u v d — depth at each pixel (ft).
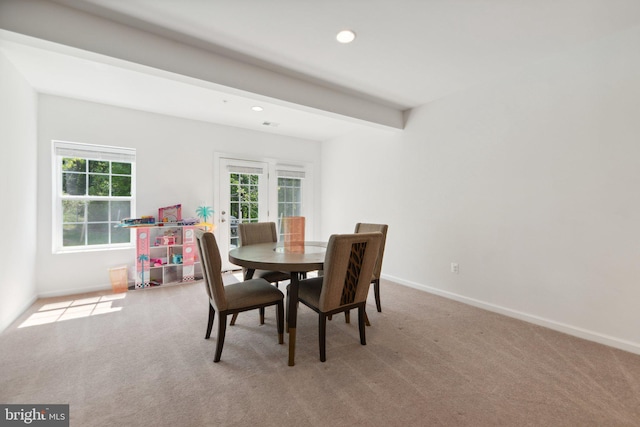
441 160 11.18
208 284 6.92
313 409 4.91
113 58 6.66
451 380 5.74
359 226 10.55
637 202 6.81
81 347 6.99
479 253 9.98
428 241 11.72
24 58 8.06
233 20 6.58
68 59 8.12
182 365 6.24
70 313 9.16
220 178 14.66
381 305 10.18
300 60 8.34
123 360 6.42
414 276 12.32
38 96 10.52
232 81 8.25
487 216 9.75
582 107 7.62
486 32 7.00
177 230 13.26
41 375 5.82
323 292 6.34
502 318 9.00
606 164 7.24
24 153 9.29
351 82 9.78
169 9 6.21
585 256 7.62
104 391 5.34
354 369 6.12
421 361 6.45
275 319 8.98
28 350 6.82
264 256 7.27
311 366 6.23
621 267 7.04
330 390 5.42
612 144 7.14
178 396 5.22
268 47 7.68
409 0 5.90
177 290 11.71
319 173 18.08
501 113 9.32
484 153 9.81
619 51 7.02
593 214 7.47
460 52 7.91
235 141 15.08
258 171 15.83
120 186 12.46
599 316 7.38
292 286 6.39
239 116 13.33
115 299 10.56
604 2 5.96
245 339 7.53
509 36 7.17
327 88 10.19
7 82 7.99
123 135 12.16
